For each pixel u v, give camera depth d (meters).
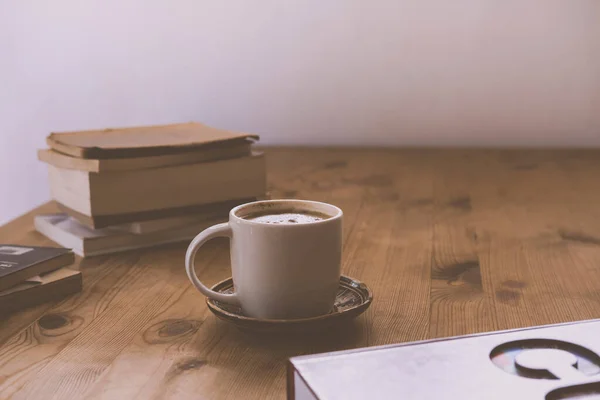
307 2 1.73
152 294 0.74
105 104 1.87
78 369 0.56
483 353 0.44
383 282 0.77
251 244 0.61
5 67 1.89
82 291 0.75
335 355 0.44
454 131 1.74
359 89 1.76
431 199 1.18
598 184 1.28
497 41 1.68
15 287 0.71
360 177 1.35
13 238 0.96
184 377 0.55
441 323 0.65
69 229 0.92
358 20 1.72
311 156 1.60
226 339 0.62
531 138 1.72
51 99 1.89
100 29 1.83
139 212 0.90
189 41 1.80
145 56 1.83
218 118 1.83
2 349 0.60
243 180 0.98
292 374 0.43
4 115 1.92
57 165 0.92
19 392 0.52
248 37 1.77
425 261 0.85
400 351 0.44
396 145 1.77
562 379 0.41
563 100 1.68
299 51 1.76
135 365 0.57
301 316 0.62
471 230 0.99
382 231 0.99
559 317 0.67
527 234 0.97
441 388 0.39
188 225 0.94
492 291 0.74
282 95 1.79
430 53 1.71
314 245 0.61
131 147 0.88
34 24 1.85
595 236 0.96
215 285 0.71
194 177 0.93
